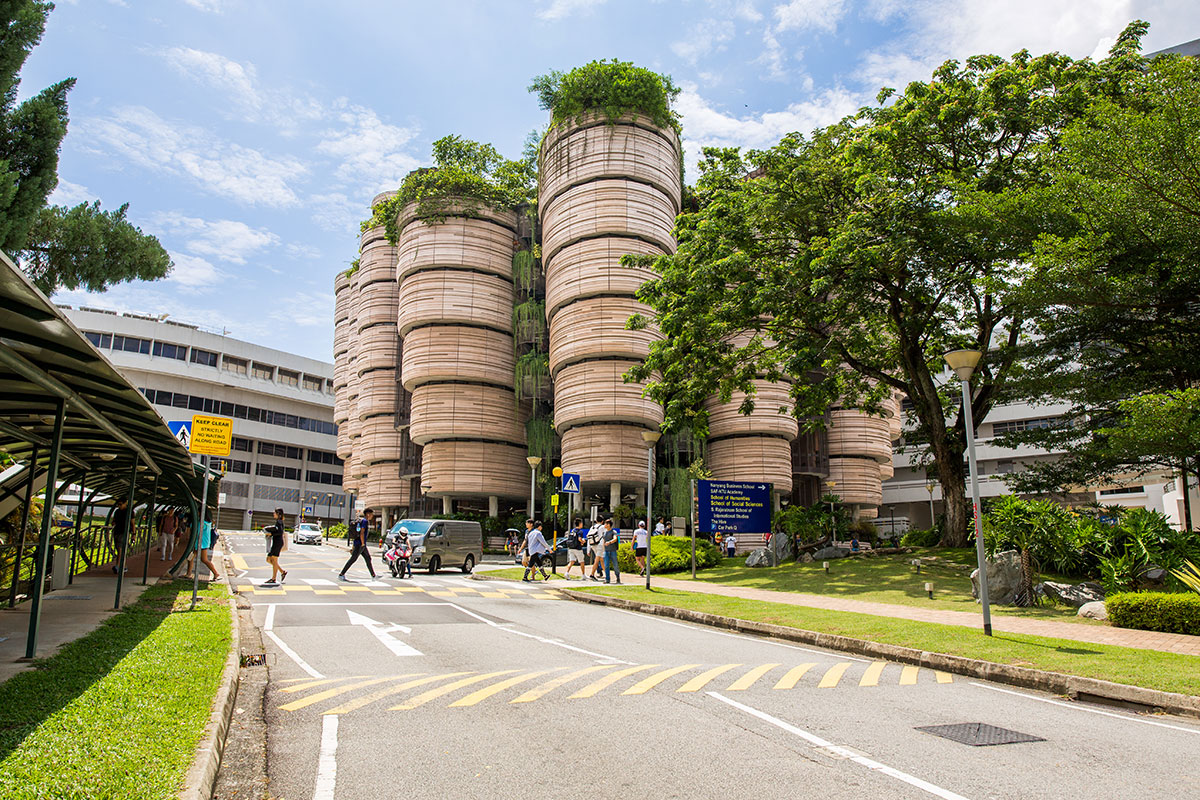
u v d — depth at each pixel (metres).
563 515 45.94
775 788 4.75
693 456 48.72
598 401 42.91
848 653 10.88
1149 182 15.80
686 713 6.68
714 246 24.20
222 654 8.29
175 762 4.56
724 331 24.72
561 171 45.44
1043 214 17.73
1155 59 16.52
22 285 4.98
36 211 14.59
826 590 19.56
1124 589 15.27
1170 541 16.12
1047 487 22.83
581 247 43.75
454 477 50.69
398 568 23.27
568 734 5.96
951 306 25.14
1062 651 9.78
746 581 22.75
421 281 51.62
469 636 11.38
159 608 12.52
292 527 93.88
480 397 51.25
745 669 9.01
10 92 14.77
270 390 92.75
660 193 45.06
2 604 12.28
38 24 14.20
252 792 4.63
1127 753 5.73
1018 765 5.32
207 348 87.75
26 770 4.18
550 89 47.22
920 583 19.14
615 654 10.05
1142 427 15.44
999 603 15.96
